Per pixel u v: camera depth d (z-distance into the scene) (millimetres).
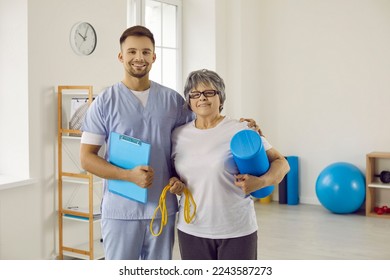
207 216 2039
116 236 2223
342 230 4777
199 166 2043
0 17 3797
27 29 3670
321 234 4637
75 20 4023
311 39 5961
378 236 4555
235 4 5902
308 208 5809
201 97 2043
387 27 5531
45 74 3809
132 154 2129
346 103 5801
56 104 3902
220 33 5832
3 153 3852
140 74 2162
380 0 5547
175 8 5793
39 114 3783
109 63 4336
